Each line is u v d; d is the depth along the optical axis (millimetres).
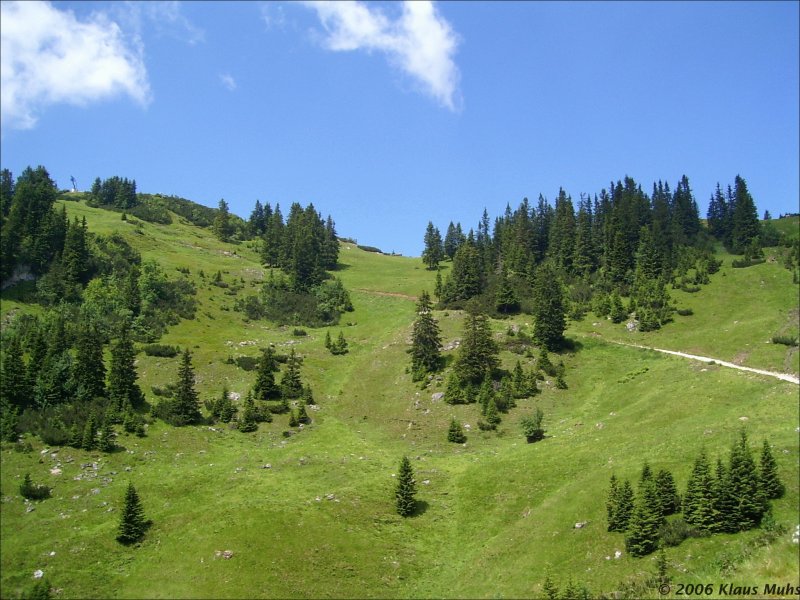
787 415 66312
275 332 135000
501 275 144125
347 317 149125
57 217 134500
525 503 65625
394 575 55875
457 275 149125
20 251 121625
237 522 61406
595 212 194000
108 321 114250
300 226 197250
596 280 151125
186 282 145750
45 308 114438
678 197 196750
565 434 82438
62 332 94000
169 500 68375
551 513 60531
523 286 146000
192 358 107938
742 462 49969
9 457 71938
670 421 76062
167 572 55250
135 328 116375
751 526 48250
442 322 130750
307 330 138375
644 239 157125
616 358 107812
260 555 56281
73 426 77062
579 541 54312
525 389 98562
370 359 117938
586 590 45969
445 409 95812
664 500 53375
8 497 65438
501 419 91250
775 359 94500
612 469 64938
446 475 74875
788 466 53781
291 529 60531
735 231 172250
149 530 61625
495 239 192500
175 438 83000
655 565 47500
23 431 77000
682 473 58438
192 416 87688
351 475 74562
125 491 69438
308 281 165250
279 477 74000
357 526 62625
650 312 123938
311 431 90375
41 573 54594
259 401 96812
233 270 171000
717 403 77500
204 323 129625
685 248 164750
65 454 74312
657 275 146375
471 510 66688
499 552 57125
